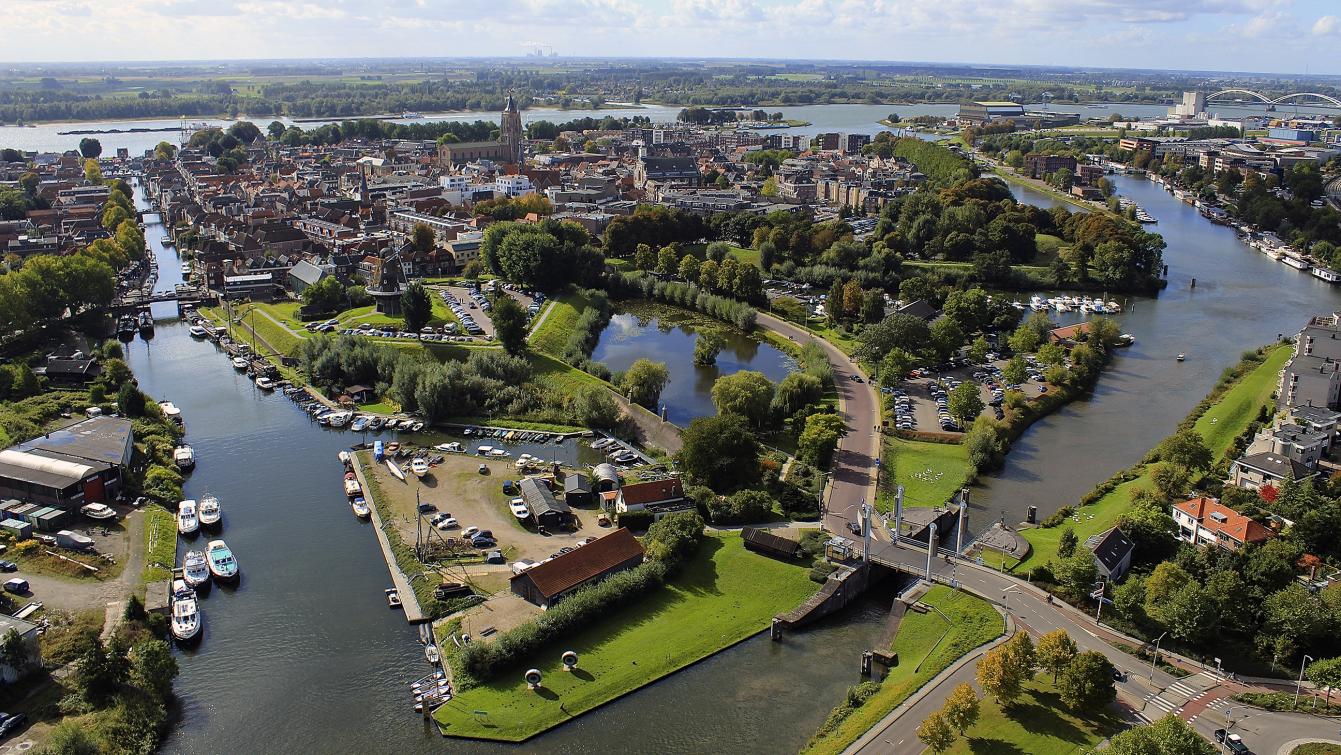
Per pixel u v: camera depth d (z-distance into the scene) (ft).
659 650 531.91
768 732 472.85
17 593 561.84
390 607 576.20
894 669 514.27
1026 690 479.00
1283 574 550.77
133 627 530.27
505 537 651.25
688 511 654.12
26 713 464.65
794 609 568.82
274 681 510.17
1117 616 542.98
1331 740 437.99
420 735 469.98
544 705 486.38
